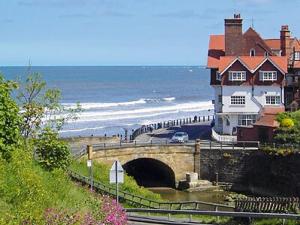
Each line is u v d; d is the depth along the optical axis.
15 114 22.42
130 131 102.31
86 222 16.08
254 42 80.62
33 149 28.05
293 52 78.88
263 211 34.84
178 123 91.31
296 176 55.34
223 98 74.06
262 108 71.62
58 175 24.30
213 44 81.81
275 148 57.28
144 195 48.34
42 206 16.62
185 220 31.91
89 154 56.25
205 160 61.72
